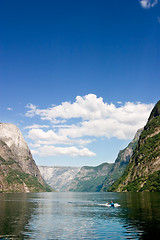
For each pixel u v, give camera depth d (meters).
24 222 58.75
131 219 58.62
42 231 47.75
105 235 43.47
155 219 57.06
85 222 58.31
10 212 80.56
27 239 41.16
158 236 41.34
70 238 41.84
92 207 99.19
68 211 83.94
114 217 64.44
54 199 168.38
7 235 44.25
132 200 121.88
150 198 132.00
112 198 157.25
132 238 40.47
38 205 111.25
